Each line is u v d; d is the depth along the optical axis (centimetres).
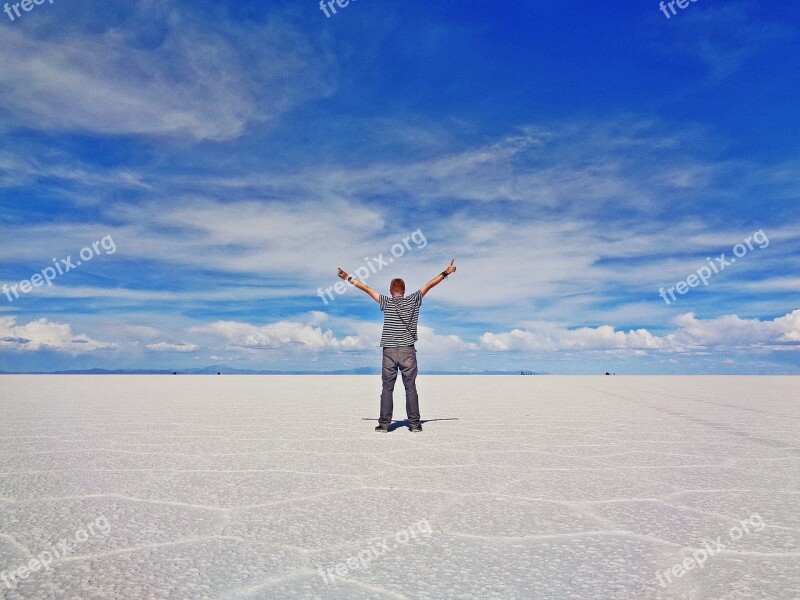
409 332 531
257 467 340
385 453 394
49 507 246
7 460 362
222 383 1788
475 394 1169
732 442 450
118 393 1134
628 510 241
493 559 181
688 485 291
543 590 156
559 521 224
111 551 188
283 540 200
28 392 1157
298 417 650
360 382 1953
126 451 399
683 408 792
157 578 164
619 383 1848
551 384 1770
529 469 336
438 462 358
